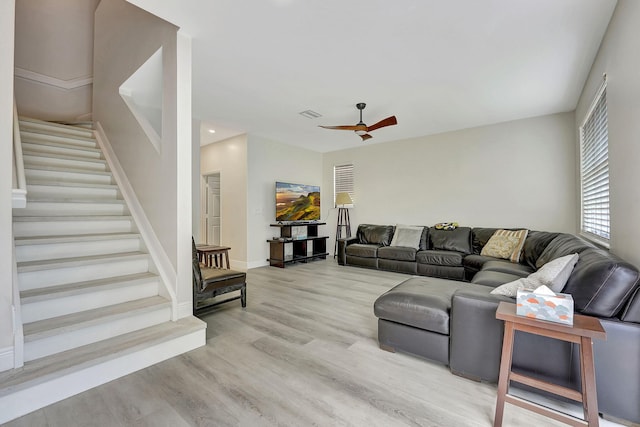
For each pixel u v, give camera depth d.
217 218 6.67
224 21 2.27
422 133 5.48
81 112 4.47
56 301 2.12
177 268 2.47
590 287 1.57
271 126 5.06
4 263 1.67
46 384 1.66
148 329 2.27
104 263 2.54
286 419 1.55
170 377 1.94
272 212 6.09
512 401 1.46
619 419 1.49
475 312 1.87
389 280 4.61
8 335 1.69
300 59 2.83
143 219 2.96
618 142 2.07
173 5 2.08
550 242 3.47
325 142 6.25
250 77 3.20
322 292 3.94
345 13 2.17
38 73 4.27
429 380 1.91
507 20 2.24
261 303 3.47
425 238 5.30
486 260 4.06
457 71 3.05
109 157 3.65
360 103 3.94
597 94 2.77
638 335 1.44
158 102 3.71
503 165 4.80
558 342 1.62
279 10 2.14
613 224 2.21
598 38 2.46
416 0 2.03
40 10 4.29
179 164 2.46
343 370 2.02
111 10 3.61
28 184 2.88
